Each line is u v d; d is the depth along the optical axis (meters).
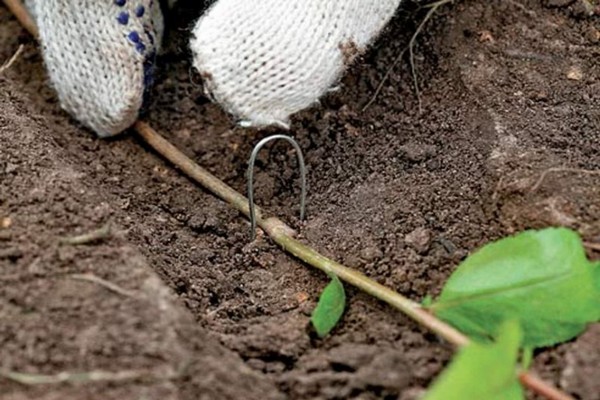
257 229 0.70
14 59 0.77
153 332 0.62
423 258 0.67
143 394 0.60
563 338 0.62
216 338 0.64
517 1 0.76
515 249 0.62
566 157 0.68
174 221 0.71
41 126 0.72
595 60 0.73
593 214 0.66
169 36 0.78
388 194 0.70
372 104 0.74
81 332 0.61
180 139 0.75
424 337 0.64
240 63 0.70
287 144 0.74
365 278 0.66
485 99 0.72
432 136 0.72
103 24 0.72
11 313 0.62
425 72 0.75
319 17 0.70
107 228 0.65
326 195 0.72
